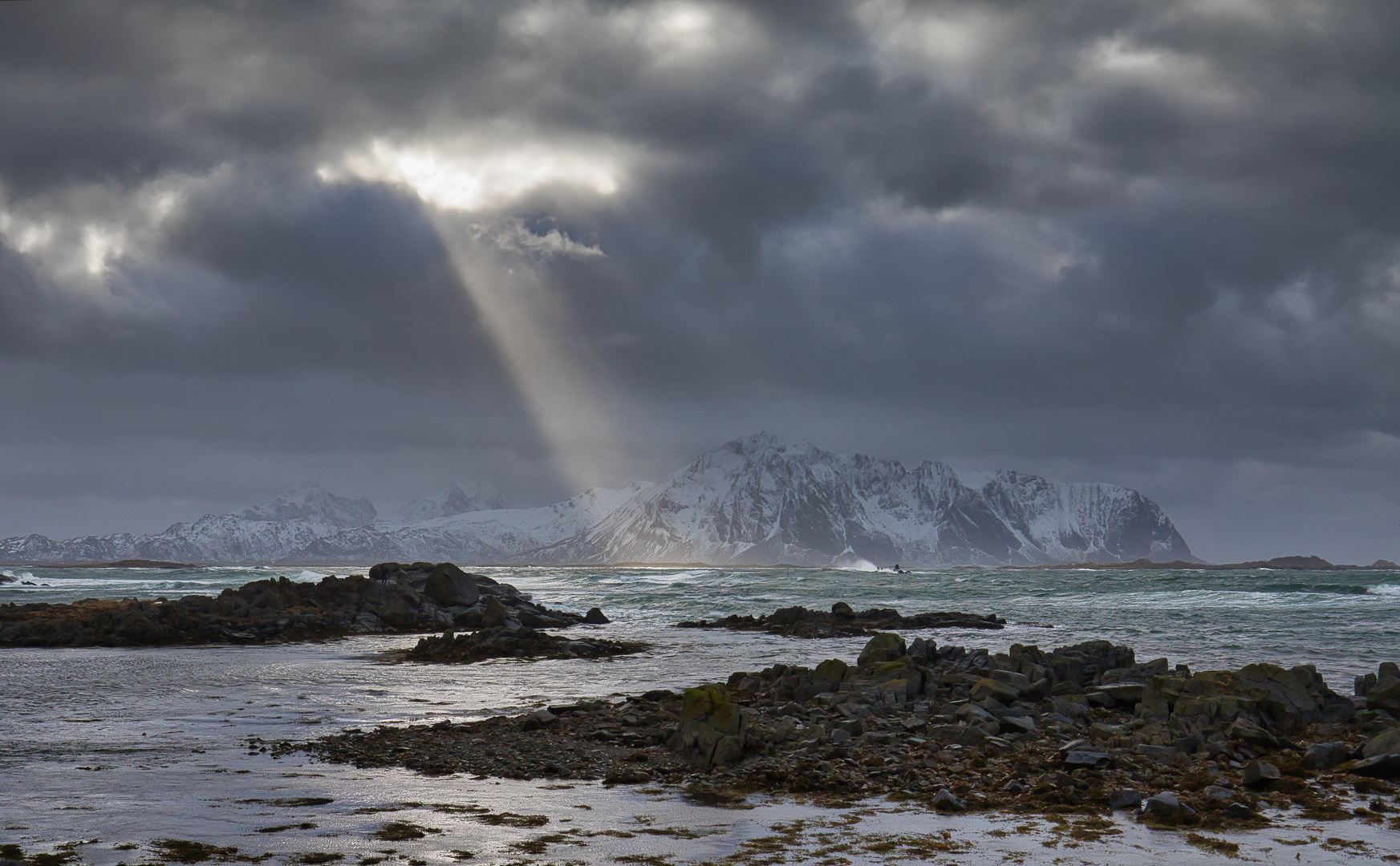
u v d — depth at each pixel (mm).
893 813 14469
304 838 12969
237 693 29672
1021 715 22406
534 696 28984
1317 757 17734
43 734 21797
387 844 12680
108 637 49219
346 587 66250
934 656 32719
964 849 12484
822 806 14953
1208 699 21531
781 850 12438
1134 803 14766
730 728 18984
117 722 23781
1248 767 16094
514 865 11789
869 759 17984
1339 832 13273
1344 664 36000
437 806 14891
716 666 38156
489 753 19250
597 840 12953
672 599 96750
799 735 20547
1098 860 12016
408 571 74125
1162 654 39875
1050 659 29391
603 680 33312
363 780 16828
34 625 51531
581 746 20000
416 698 28578
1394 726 21016
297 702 27672
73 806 14766
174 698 28500
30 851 12289
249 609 58875
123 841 12750
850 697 24891
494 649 42875
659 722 22516
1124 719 22422
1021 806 14836
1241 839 12969
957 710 22766
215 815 14203
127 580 161750
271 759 18703
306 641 51406
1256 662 36688
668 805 15031
